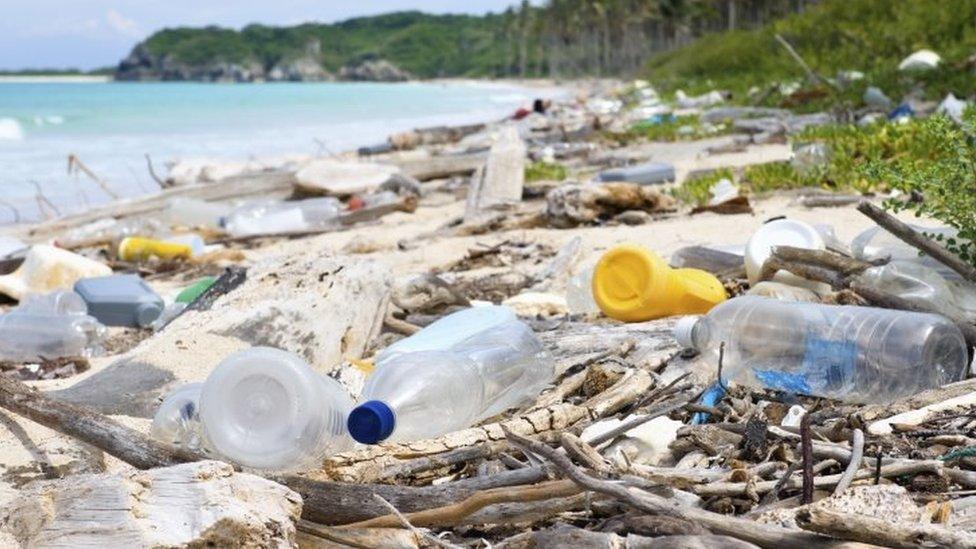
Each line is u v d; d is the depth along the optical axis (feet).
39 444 4.25
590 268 6.86
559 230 9.77
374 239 10.85
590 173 15.40
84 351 6.89
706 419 4.67
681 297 5.99
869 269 5.60
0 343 6.81
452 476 4.31
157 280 9.68
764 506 3.73
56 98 72.49
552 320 6.32
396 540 3.63
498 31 187.73
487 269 8.43
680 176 13.60
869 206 5.35
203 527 3.43
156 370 5.35
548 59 154.30
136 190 19.65
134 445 4.04
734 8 76.54
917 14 24.53
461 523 3.74
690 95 30.22
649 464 4.30
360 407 4.09
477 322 5.59
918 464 3.87
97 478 3.55
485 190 12.96
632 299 6.05
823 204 9.61
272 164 21.48
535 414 4.58
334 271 6.28
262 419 4.26
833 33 28.27
